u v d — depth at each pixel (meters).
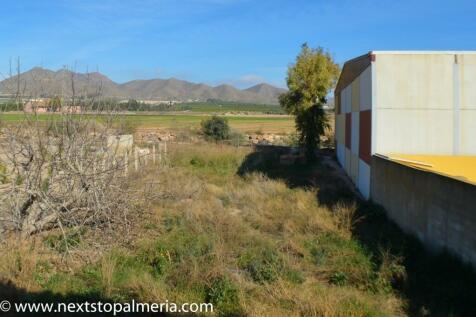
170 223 10.07
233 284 6.75
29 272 6.93
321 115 25.64
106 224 8.91
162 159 20.39
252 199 13.04
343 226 10.28
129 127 10.59
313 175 19.38
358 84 16.34
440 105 13.23
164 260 7.76
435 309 6.27
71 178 8.60
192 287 6.78
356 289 7.04
